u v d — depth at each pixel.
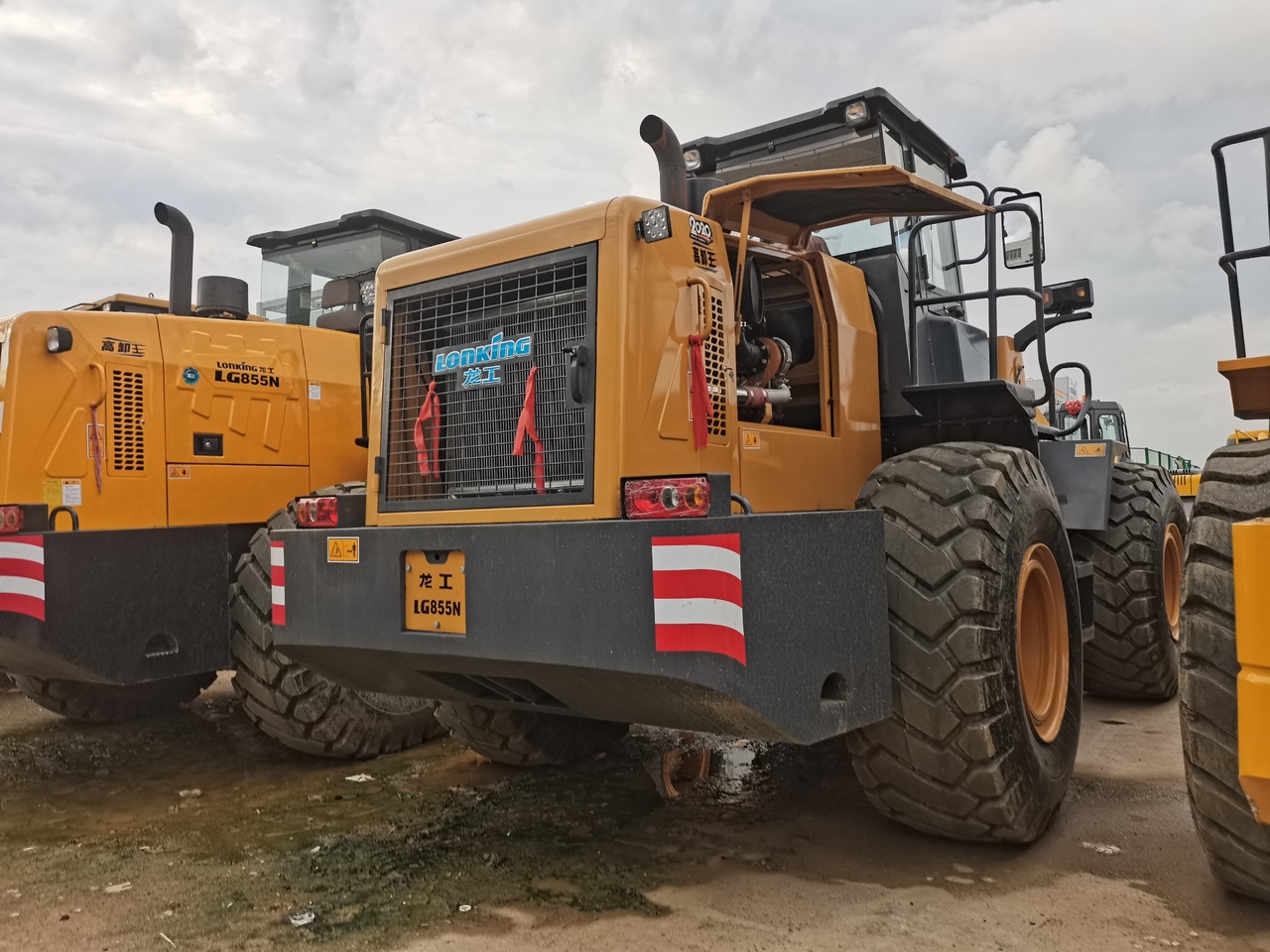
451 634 2.40
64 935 2.34
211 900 2.54
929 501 2.69
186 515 4.48
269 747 4.33
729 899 2.44
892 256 3.62
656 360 2.48
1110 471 4.39
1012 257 3.98
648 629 2.09
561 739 3.73
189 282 4.75
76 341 4.23
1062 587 3.11
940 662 2.52
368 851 2.89
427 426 2.82
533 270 2.60
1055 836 2.81
